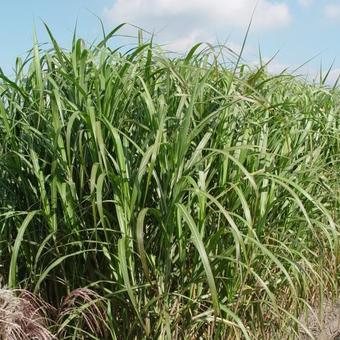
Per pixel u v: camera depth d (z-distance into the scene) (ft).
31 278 10.28
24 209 10.52
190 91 10.43
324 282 14.23
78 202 9.59
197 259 9.62
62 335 10.02
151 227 9.89
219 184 10.10
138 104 10.36
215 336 9.89
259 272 10.98
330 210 14.11
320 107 14.32
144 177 9.62
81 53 10.16
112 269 9.46
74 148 9.78
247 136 10.62
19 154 9.64
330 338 13.44
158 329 9.62
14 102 10.02
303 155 12.73
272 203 10.28
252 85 11.03
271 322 11.73
